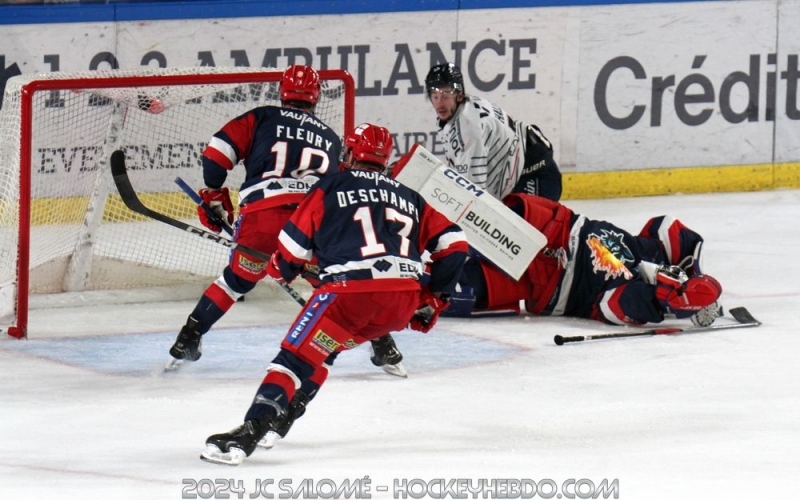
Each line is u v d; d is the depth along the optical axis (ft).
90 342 67.05
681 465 44.27
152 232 84.64
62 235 80.23
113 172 60.90
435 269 48.78
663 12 108.06
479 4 105.09
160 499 40.47
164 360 63.00
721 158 111.24
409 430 49.96
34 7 97.66
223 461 44.65
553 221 71.61
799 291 77.92
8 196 70.69
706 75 109.81
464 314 72.13
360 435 49.26
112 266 79.00
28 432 49.47
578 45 107.14
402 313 47.09
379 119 104.78
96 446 47.57
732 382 57.00
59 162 84.33
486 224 70.44
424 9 104.32
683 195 110.42
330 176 47.39
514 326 70.23
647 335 66.69
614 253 70.28
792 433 48.65
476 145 74.49
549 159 79.97
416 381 58.23
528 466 44.37
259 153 60.23
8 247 70.79
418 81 104.99
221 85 76.33
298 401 47.52
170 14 100.22
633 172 109.60
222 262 81.92
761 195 110.32
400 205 47.47
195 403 54.24
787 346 64.13
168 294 78.84
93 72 73.92
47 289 77.61
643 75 108.58
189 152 86.99
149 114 85.61
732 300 75.56
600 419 51.19
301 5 102.27
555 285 71.56
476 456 45.85
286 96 62.23
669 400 54.03
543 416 51.83
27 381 58.08
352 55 103.71
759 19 109.91
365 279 46.01
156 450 47.03
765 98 111.24
